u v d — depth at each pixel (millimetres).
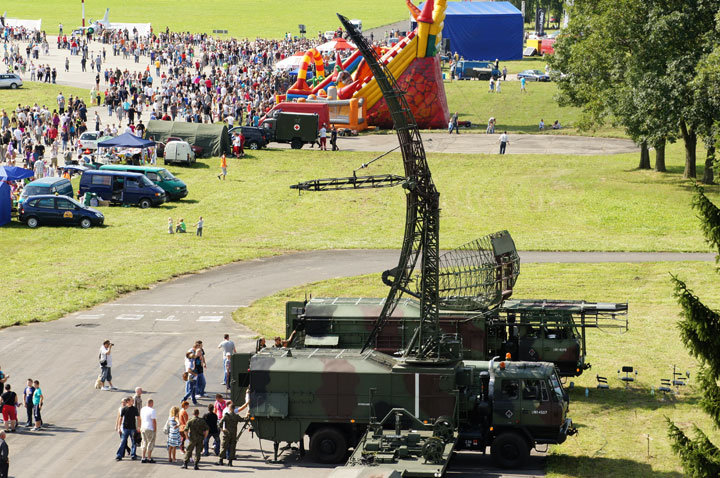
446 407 108000
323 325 134625
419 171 114000
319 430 110188
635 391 134375
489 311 131250
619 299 181000
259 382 110062
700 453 84188
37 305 177875
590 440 115750
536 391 107625
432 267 114375
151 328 166875
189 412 126562
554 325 135000
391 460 98062
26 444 115938
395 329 132875
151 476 105500
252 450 115812
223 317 173250
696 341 87375
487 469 107562
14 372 143000
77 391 135250
